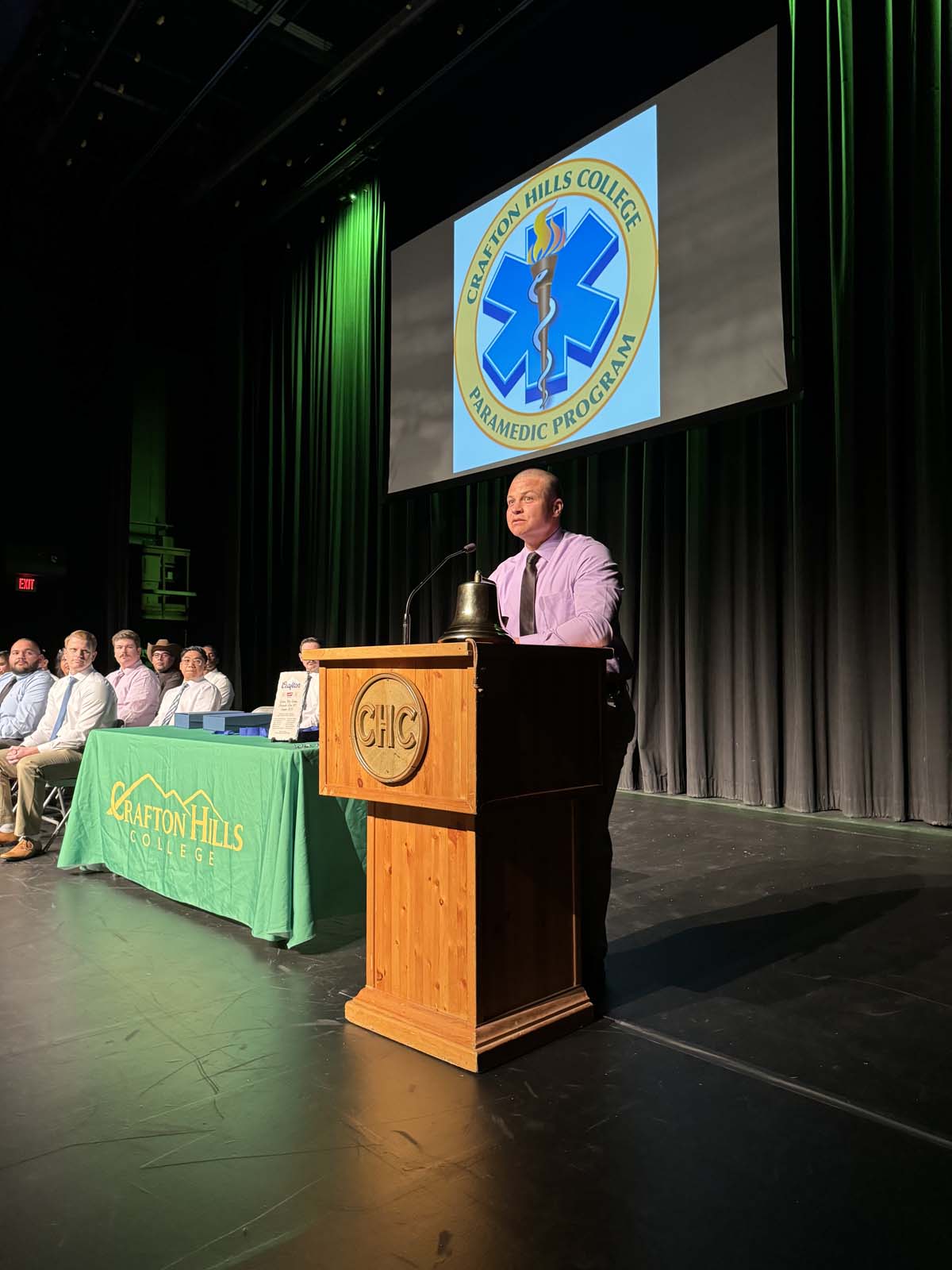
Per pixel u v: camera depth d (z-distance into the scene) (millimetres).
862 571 4270
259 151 6984
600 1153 1301
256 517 8664
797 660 4477
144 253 8867
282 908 2281
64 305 8758
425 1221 1139
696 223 4777
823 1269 1044
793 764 4508
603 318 5230
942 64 4016
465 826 1638
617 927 2467
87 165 7766
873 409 4273
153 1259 1063
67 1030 1782
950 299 3971
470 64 5977
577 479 5785
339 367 7691
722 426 4977
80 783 3320
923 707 4027
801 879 2994
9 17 6055
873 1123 1391
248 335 8875
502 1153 1301
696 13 4980
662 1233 1113
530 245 5730
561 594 2049
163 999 1966
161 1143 1334
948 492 3938
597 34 5555
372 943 1841
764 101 4516
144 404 9078
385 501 6898
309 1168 1261
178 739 2848
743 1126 1383
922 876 3033
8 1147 1326
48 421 8680
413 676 1670
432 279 6543
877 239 4289
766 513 4680
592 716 1823
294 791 2320
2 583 8383
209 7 5992
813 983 2023
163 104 7008
